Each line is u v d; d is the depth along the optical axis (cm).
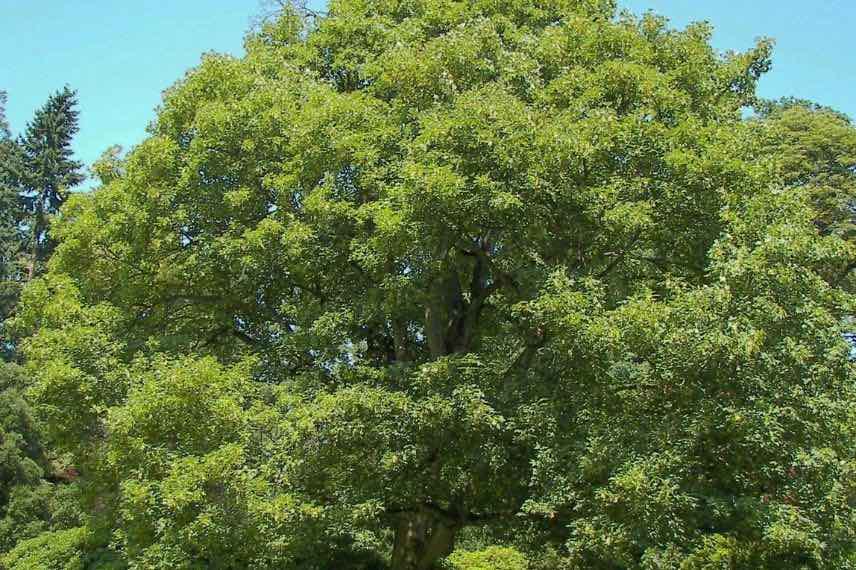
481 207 1061
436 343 1348
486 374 1160
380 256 1130
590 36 1262
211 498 969
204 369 1018
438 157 1071
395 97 1280
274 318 1376
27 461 2419
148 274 1329
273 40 1645
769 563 906
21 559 1488
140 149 1284
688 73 1281
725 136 1123
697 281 1118
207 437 1018
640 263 1255
